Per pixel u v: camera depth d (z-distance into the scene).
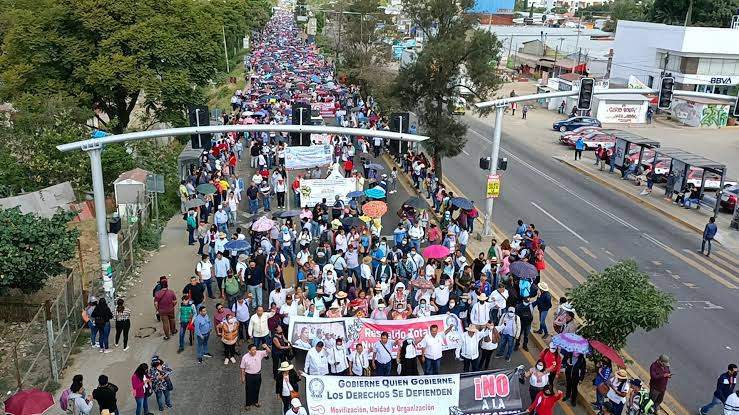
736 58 67.38
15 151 32.06
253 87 69.62
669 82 26.92
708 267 27.36
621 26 77.81
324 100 58.91
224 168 34.03
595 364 17.05
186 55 43.94
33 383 16.56
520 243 23.12
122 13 42.16
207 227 28.38
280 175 33.03
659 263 27.52
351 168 36.25
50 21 41.47
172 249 27.23
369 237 24.36
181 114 45.12
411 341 16.61
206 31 47.06
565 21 155.88
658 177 41.03
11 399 12.86
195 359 18.30
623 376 14.68
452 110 36.47
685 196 35.88
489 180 28.36
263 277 20.80
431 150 36.19
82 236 27.80
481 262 21.34
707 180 39.00
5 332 19.56
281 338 16.67
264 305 21.25
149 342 19.20
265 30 172.25
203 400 16.23
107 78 40.22
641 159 40.84
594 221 33.25
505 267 21.81
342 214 27.77
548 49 102.19
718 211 35.41
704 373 18.44
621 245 29.67
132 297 22.34
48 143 32.06
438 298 19.23
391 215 32.03
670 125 63.75
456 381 14.62
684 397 17.16
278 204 32.78
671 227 32.94
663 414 16.09
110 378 17.12
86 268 24.70
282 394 15.02
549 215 33.91
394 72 67.19
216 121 44.41
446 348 17.41
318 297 18.47
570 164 46.00
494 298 18.72
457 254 21.78
